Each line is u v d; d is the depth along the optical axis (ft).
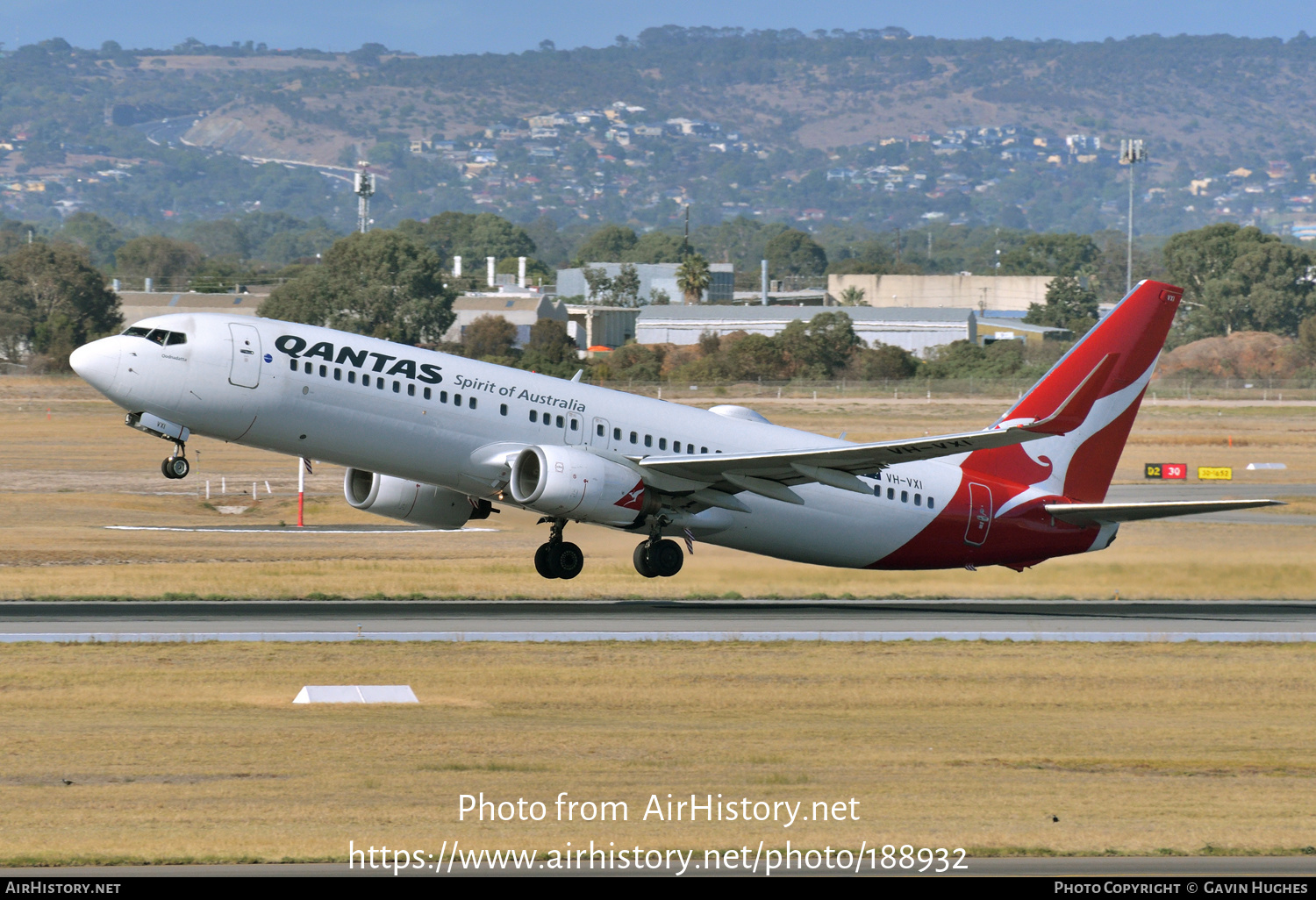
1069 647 286.66
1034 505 349.61
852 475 314.35
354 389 296.10
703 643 279.69
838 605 344.90
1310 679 261.44
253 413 291.17
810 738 207.00
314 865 143.95
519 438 309.22
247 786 173.37
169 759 184.96
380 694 227.40
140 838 152.25
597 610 322.34
